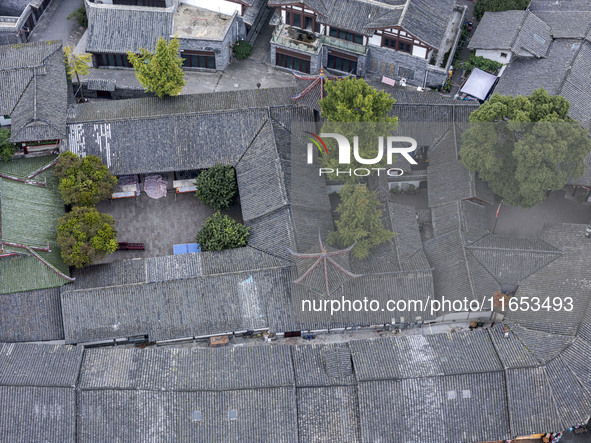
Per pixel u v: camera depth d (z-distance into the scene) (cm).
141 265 6119
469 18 8581
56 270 5928
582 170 6288
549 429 5325
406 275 6034
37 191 6462
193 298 5891
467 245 6269
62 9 8575
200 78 7938
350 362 5544
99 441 5209
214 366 5500
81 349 5588
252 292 5922
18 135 6612
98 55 7838
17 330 5806
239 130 6862
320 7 7588
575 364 5481
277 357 5588
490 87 7600
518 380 5388
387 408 5300
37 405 5222
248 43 8181
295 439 5212
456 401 5353
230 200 6719
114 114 6950
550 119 6184
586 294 5897
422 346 5662
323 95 6812
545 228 6481
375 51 7731
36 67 6988
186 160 6769
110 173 6581
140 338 5966
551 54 7638
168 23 7744
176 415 5250
